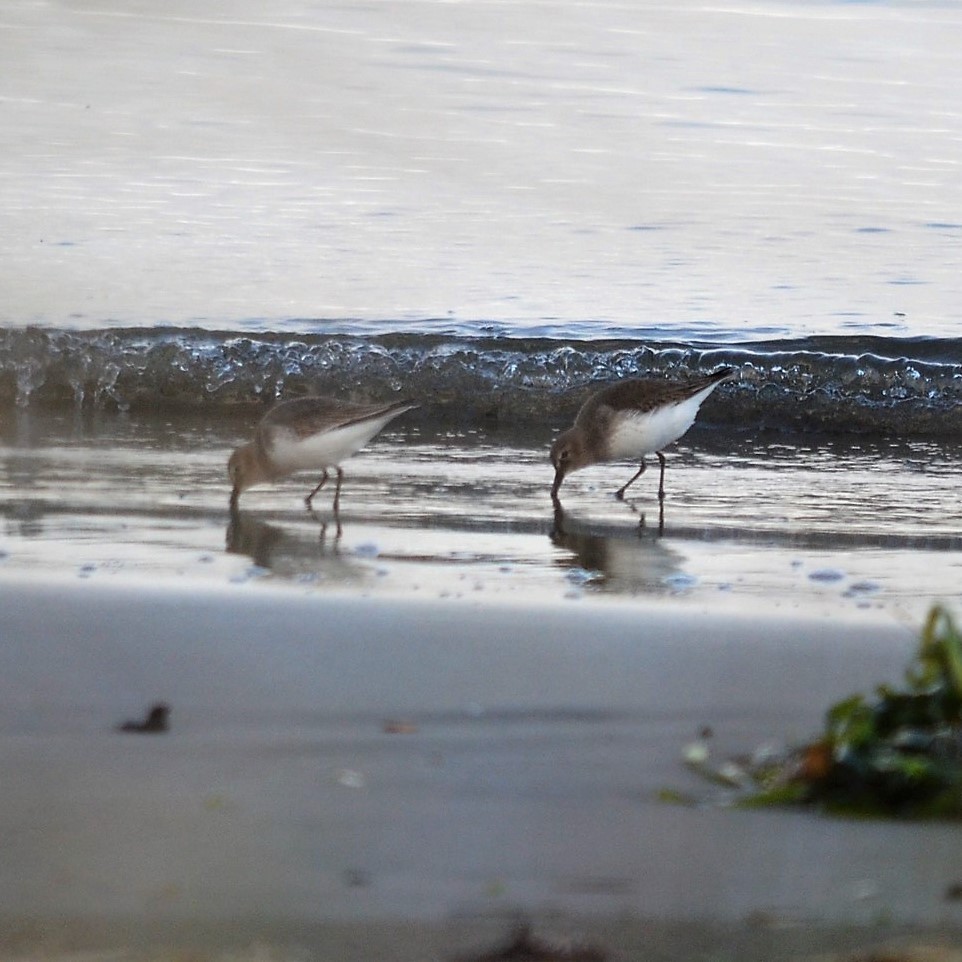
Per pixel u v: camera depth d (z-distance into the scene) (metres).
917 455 29.72
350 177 47.28
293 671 14.62
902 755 11.31
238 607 17.19
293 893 9.31
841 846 10.24
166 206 43.97
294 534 22.66
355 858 9.92
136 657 14.98
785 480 27.53
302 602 17.58
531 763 12.01
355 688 14.08
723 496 26.25
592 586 19.62
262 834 10.30
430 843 10.22
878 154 50.38
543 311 36.31
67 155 48.62
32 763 11.72
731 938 8.73
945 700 11.73
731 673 14.82
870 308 36.53
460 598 18.36
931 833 10.52
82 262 38.84
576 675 14.66
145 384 32.69
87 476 26.14
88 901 9.14
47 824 10.41
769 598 19.02
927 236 42.22
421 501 25.44
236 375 33.06
